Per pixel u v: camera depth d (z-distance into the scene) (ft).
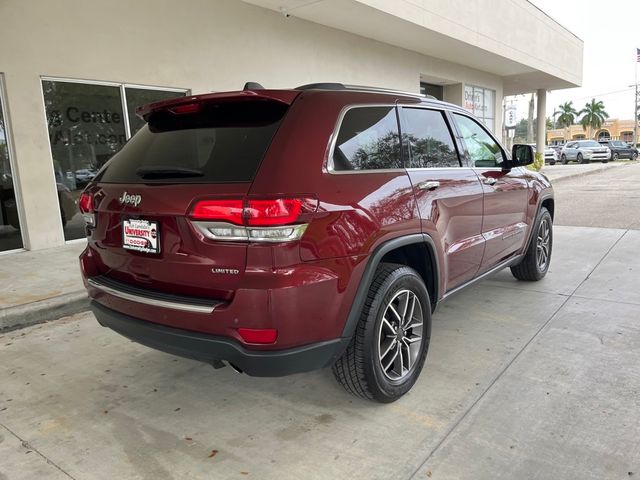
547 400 9.96
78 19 24.63
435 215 10.82
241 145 8.52
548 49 66.54
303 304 7.95
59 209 24.97
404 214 9.83
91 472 8.23
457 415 9.54
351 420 9.53
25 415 10.07
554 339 12.94
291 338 7.95
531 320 14.34
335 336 8.55
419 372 10.68
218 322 7.98
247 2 32.89
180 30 29.25
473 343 12.85
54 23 23.81
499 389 10.45
